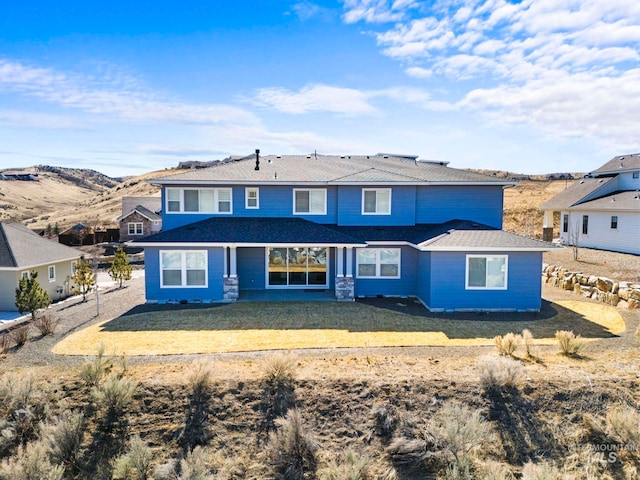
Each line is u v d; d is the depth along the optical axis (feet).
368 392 31.94
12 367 36.11
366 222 66.59
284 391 32.12
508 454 27.91
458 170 78.38
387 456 27.94
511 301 54.54
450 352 39.47
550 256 89.30
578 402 30.99
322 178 66.54
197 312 53.67
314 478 26.66
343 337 43.78
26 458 26.81
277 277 66.69
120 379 33.01
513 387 32.12
